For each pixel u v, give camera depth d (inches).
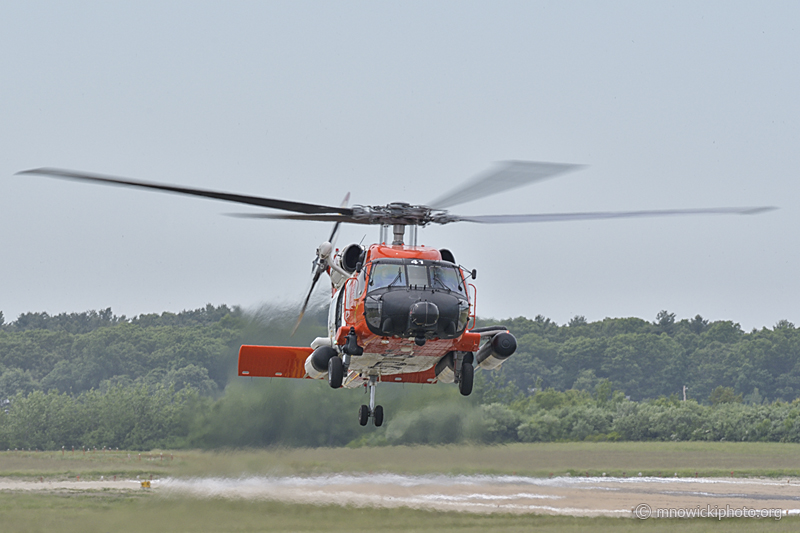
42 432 6048.2
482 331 1824.6
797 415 5723.4
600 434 5531.5
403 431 4264.3
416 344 1675.7
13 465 4205.2
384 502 2797.7
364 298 1670.8
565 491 3329.2
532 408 5733.3
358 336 1721.2
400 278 1676.9
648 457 4803.2
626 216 1565.0
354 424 4384.8
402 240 1787.6
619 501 3058.6
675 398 7071.9
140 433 5930.1
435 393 4532.5
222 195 1520.7
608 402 6097.4
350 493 2982.3
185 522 2388.0
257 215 1689.2
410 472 3656.5
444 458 4060.0
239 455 3946.9
